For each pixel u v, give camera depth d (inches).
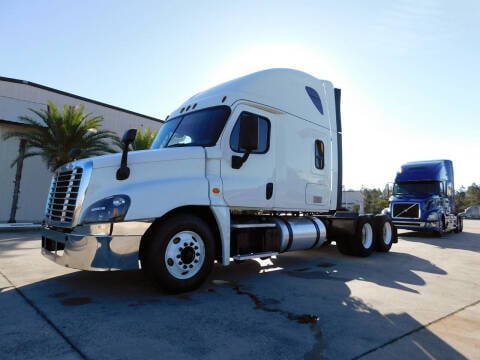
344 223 329.4
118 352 110.7
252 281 218.1
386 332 135.0
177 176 192.9
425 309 166.6
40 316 142.6
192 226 187.8
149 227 179.5
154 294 180.5
